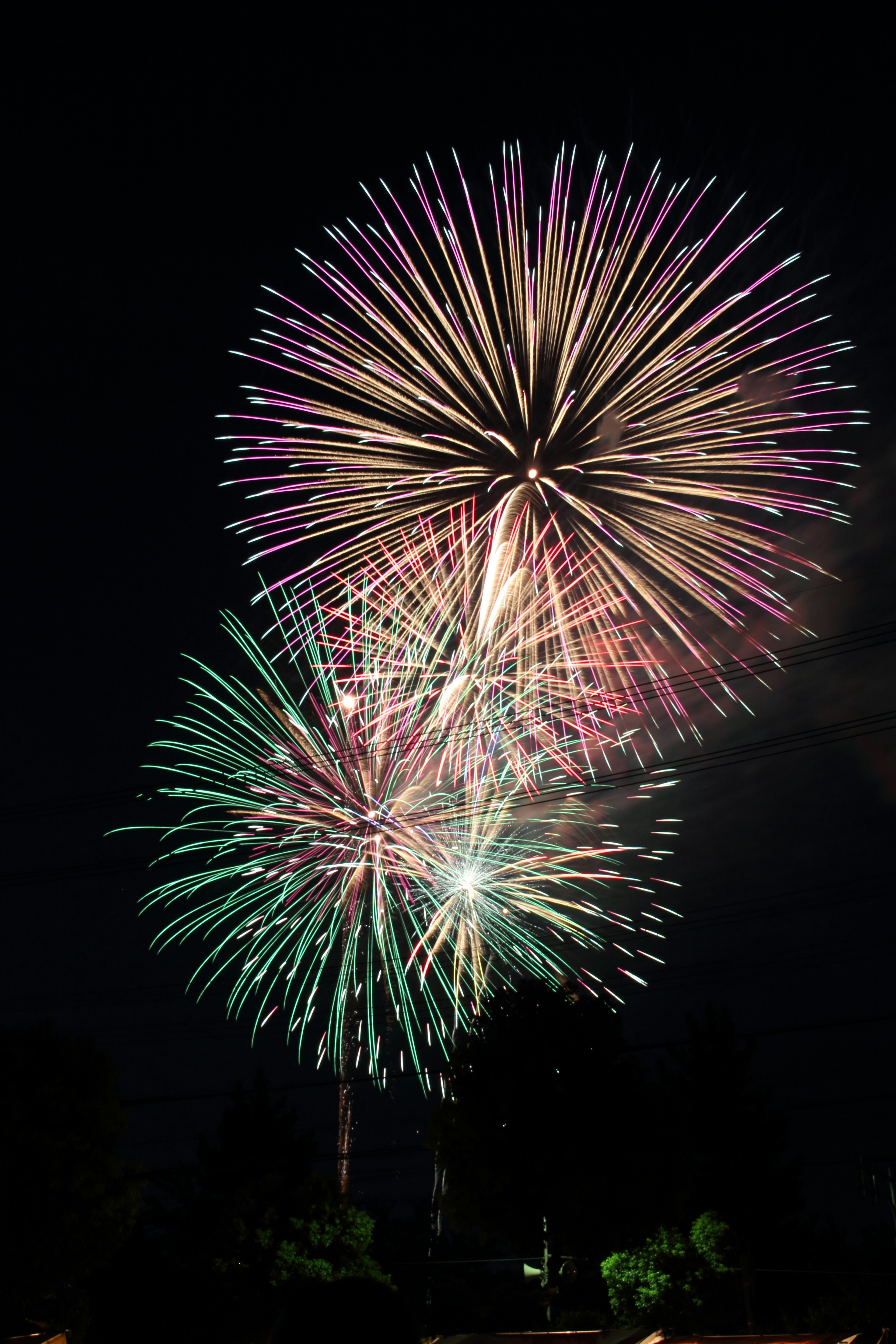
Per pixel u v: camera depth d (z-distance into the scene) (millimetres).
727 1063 43781
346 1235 34062
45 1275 22469
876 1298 38531
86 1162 22891
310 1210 34469
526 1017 27906
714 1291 30531
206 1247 34656
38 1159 22453
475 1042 28078
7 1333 21875
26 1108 22781
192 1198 38781
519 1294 41938
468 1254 49969
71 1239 22656
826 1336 25047
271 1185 35250
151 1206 38594
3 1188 22172
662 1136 26953
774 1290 42844
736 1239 31625
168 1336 31969
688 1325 30047
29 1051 23562
